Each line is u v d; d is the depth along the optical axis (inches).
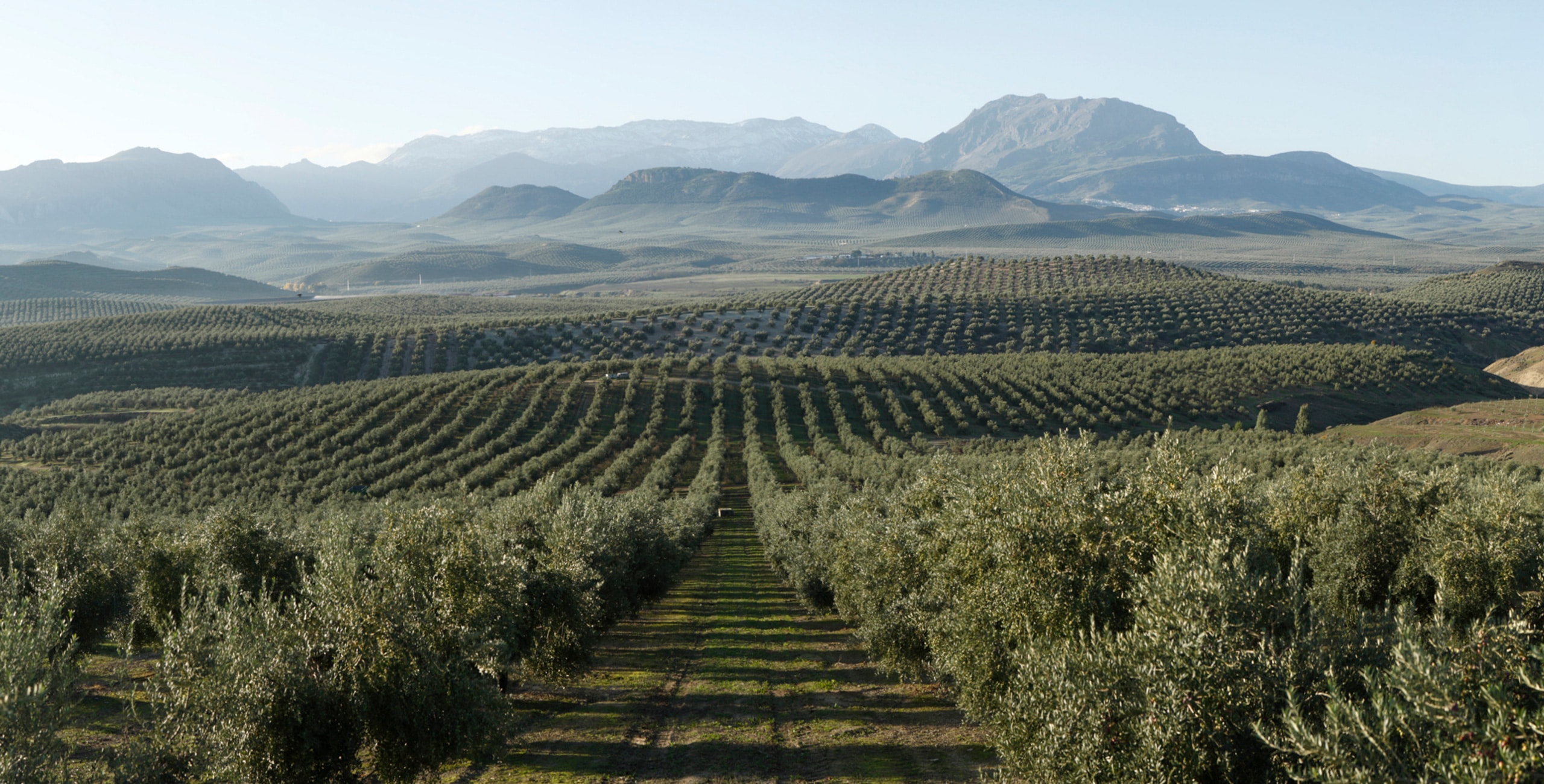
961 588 793.6
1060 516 703.7
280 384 5885.8
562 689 1183.6
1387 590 808.3
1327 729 411.8
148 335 6382.9
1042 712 555.8
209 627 650.2
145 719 658.8
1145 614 536.4
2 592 797.9
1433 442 3457.2
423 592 776.3
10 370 5506.9
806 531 1883.6
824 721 1018.1
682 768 860.6
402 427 4318.4
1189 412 4581.7
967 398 4847.4
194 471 3654.0
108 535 1213.1
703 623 1673.2
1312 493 955.3
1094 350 6796.3
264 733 619.8
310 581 743.1
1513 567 709.9
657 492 3085.6
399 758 676.1
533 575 1051.3
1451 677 421.1
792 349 7140.8
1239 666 486.3
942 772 818.8
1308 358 5246.1
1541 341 7047.2
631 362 5816.9
